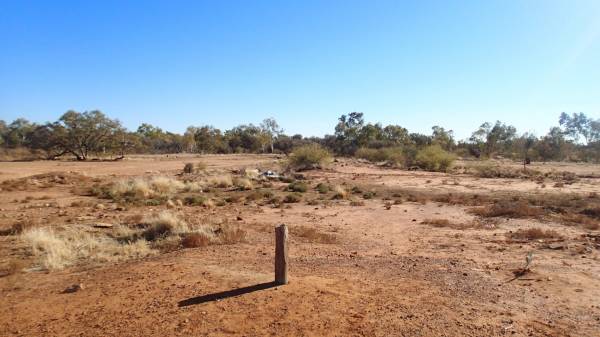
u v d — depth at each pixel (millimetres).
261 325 5309
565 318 5625
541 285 7016
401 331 5137
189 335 5066
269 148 108125
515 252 9547
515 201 19141
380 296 6367
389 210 16953
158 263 8336
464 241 10914
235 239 10500
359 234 11914
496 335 5070
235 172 36000
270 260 8547
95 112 60531
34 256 9086
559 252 9484
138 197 19797
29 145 61969
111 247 9742
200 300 6184
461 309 5875
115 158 62125
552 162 69500
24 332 5246
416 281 7176
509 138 84562
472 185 28406
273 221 13992
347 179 32125
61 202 18375
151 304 6070
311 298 6219
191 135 105625
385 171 41875
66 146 59375
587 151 76188
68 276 7633
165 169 40094
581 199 19766
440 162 44625
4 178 28438
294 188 24000
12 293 6715
